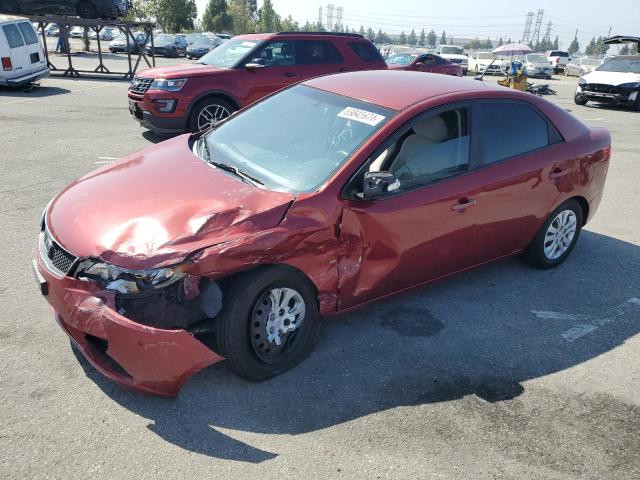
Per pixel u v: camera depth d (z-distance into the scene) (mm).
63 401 2996
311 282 3324
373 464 2719
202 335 3285
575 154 4719
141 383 2881
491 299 4453
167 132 9156
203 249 2873
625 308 4445
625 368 3654
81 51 32750
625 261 5359
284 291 3211
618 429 3082
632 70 17156
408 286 3916
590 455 2875
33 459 2613
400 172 3627
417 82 4270
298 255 3168
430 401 3197
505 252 4547
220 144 4133
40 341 3496
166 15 54094
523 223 4492
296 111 4176
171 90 8766
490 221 4172
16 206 5801
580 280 4891
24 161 7594
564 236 5020
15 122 10148
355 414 3051
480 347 3777
